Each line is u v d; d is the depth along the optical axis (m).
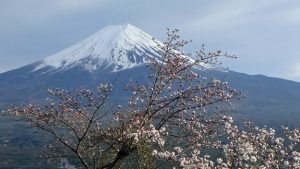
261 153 20.59
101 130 19.78
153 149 18.47
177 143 19.36
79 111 19.75
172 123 19.62
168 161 18.20
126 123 18.98
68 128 19.98
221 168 18.06
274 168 20.73
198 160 17.33
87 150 20.47
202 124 19.47
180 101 19.42
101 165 20.47
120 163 20.55
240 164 18.52
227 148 18.53
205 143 19.45
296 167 20.38
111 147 19.69
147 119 18.64
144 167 18.78
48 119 19.64
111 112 20.05
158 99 19.36
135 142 17.91
